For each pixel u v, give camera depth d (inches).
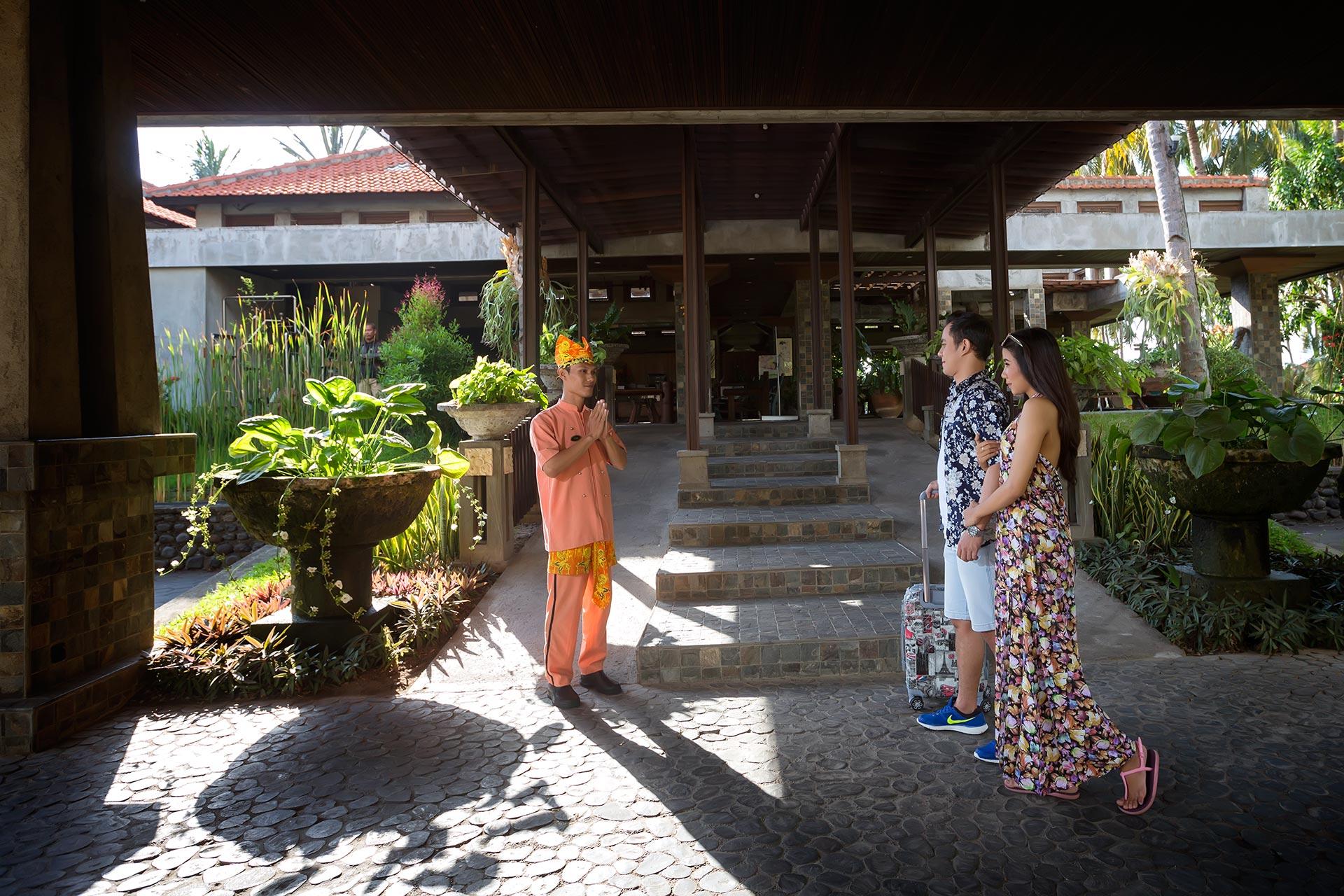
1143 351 446.3
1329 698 131.4
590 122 197.5
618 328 440.1
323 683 148.3
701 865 84.7
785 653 148.9
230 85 176.9
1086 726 96.0
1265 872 80.7
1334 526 321.1
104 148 143.3
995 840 88.6
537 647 168.1
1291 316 641.6
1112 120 205.2
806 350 482.0
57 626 130.3
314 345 357.4
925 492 131.0
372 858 87.7
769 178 350.3
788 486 249.6
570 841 90.5
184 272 502.0
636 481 292.0
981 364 121.2
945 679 126.3
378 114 192.1
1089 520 224.7
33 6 130.3
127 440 144.6
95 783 108.3
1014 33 160.1
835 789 102.3
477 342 601.3
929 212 384.5
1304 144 644.7
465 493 217.5
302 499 149.7
